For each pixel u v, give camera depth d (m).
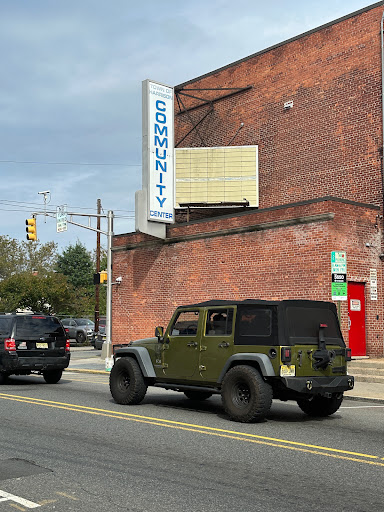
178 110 29.98
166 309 24.34
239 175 25.62
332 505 5.56
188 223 23.78
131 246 26.14
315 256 19.08
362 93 21.89
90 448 8.00
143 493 5.89
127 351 12.46
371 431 9.60
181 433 9.12
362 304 19.62
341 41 22.86
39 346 16.47
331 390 10.52
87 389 15.56
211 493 5.91
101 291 65.38
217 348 10.95
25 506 5.48
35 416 10.70
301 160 24.03
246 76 26.73
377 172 21.14
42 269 66.25
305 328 10.56
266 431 9.42
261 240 20.89
